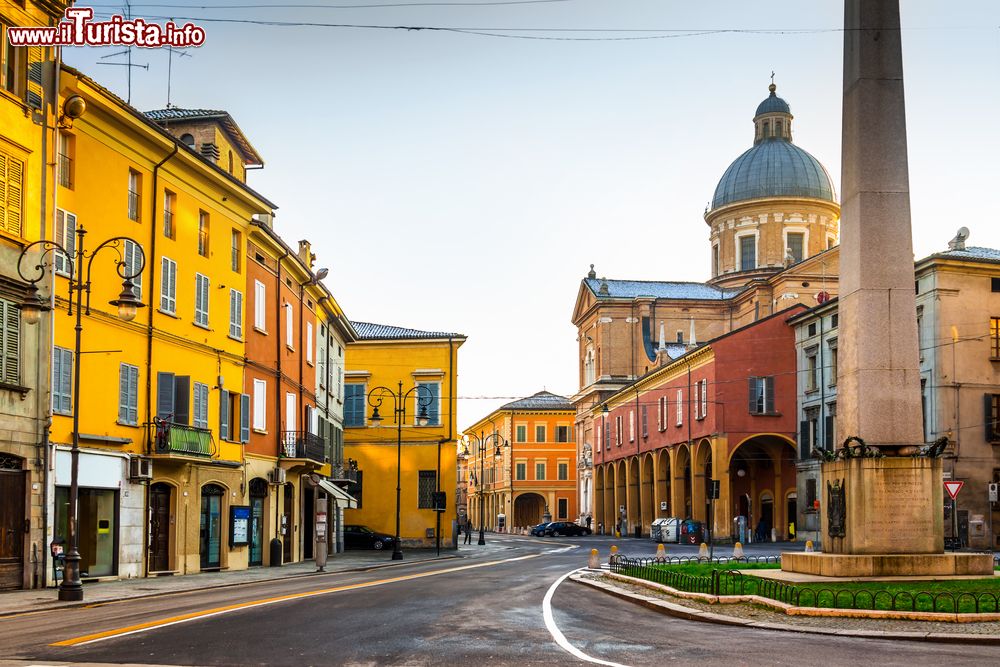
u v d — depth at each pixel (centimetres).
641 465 8194
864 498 2155
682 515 7325
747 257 9144
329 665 1223
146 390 3209
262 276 4159
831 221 9088
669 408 7500
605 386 9281
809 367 6338
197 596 2361
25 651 1345
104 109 2966
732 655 1323
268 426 4184
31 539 2633
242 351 3903
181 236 3447
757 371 6556
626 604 2097
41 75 2770
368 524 6438
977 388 4931
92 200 2973
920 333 5066
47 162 2773
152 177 3275
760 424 6512
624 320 9356
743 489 7262
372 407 6531
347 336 6181
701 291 9538
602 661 1264
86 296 2908
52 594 2438
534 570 3512
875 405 2184
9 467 2598
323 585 2656
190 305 3494
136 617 1797
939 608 1680
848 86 2298
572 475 12062
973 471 4856
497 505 12825
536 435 12106
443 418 6506
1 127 2598
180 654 1307
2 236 2592
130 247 3141
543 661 1265
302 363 4684
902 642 1450
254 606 1948
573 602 2134
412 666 1221
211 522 3603
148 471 3109
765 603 1836
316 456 4547
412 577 3069
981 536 4816
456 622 1691
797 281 8038
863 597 1778
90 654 1309
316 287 4878
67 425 2812
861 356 2198
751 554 4575
